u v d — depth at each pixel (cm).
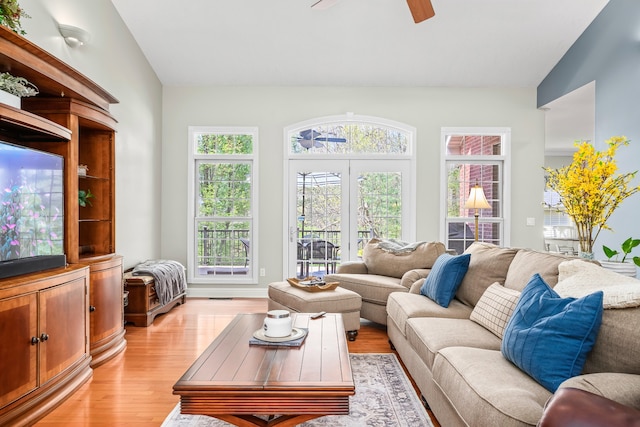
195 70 546
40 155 261
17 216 238
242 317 277
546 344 162
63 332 257
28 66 243
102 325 323
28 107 296
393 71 548
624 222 424
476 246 331
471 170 588
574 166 277
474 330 244
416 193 577
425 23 469
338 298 368
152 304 436
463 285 308
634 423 108
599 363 159
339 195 581
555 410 119
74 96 301
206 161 583
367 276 442
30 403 226
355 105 576
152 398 259
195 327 419
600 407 114
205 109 573
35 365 230
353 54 518
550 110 593
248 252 583
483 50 511
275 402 164
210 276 580
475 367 181
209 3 444
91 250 359
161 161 571
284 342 214
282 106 575
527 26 474
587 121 684
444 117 577
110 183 362
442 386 196
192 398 165
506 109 578
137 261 493
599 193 267
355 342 376
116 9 444
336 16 461
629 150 415
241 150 582
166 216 573
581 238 278
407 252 447
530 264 249
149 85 531
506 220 578
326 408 164
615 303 160
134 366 314
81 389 272
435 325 254
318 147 586
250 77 559
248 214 583
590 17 462
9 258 231
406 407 243
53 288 247
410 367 275
